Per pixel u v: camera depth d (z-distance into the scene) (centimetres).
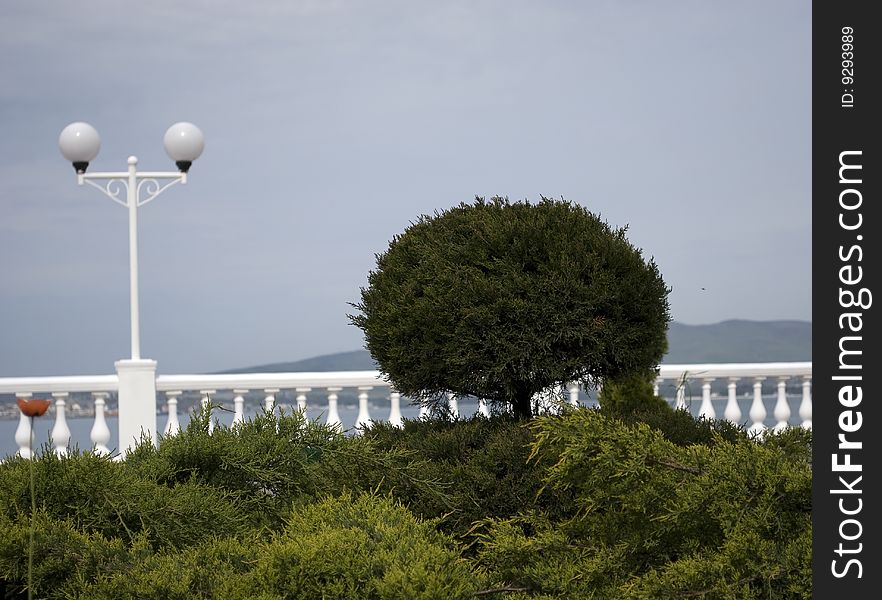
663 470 684
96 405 1847
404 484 907
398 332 1088
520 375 1042
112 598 579
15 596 620
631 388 1405
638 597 637
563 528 753
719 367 2053
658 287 1116
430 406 1168
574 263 1055
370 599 555
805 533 624
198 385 1852
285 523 764
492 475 955
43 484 680
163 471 777
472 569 653
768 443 847
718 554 643
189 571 592
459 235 1127
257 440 820
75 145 1833
